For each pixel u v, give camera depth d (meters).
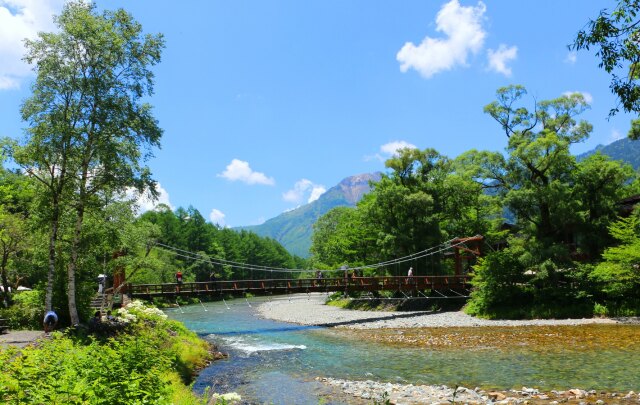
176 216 102.50
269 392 15.62
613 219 39.78
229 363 21.14
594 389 13.98
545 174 40.88
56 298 21.30
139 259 35.22
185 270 79.62
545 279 35.84
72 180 20.22
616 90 8.78
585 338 23.91
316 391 15.61
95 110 20.09
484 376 16.66
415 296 47.59
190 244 93.75
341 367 19.81
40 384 6.09
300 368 19.83
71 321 19.81
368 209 50.41
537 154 38.84
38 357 7.62
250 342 28.41
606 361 17.84
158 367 8.47
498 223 49.47
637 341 22.06
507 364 18.48
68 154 19.75
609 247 35.19
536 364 18.11
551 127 42.00
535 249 37.41
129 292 36.16
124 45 20.97
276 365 20.59
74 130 19.44
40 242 23.39
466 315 39.00
